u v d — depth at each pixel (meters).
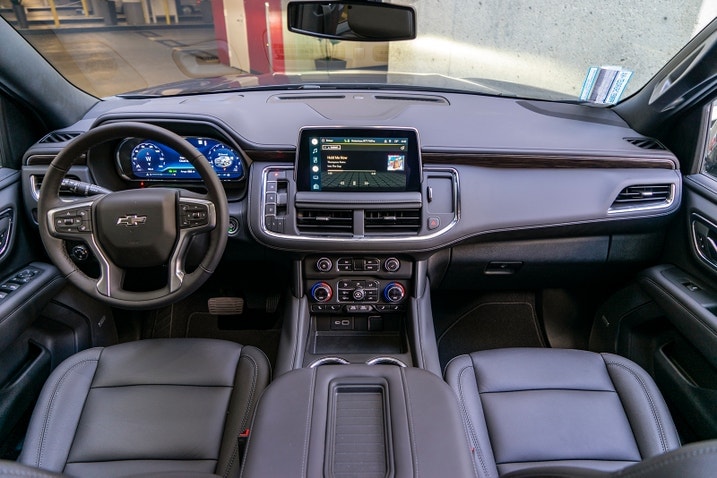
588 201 1.72
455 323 2.39
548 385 1.52
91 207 1.39
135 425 1.39
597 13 3.21
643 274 1.88
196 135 1.68
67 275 1.43
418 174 1.64
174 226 1.41
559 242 1.86
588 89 2.06
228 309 2.25
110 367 1.53
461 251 1.86
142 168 1.75
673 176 1.74
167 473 0.96
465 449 0.95
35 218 1.76
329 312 1.81
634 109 1.90
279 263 1.82
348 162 1.63
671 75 1.72
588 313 2.23
